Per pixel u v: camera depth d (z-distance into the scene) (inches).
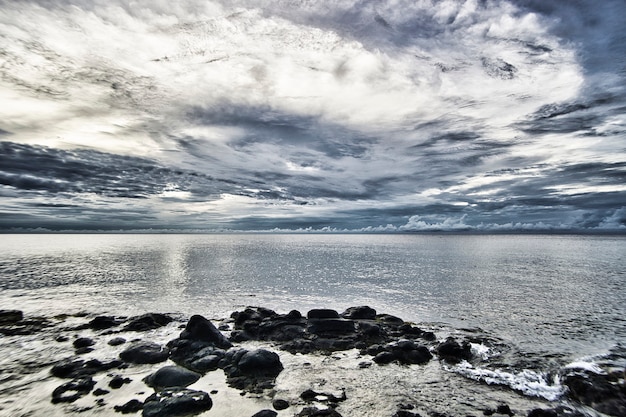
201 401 495.5
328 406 512.7
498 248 5639.8
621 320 1073.5
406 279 2000.5
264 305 1304.1
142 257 3580.2
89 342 786.8
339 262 3083.2
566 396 553.3
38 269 2401.6
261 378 606.2
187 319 1039.6
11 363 669.9
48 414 478.0
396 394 557.0
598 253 4259.4
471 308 1251.2
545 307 1262.3
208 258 3506.4
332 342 801.6
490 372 652.1
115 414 477.7
